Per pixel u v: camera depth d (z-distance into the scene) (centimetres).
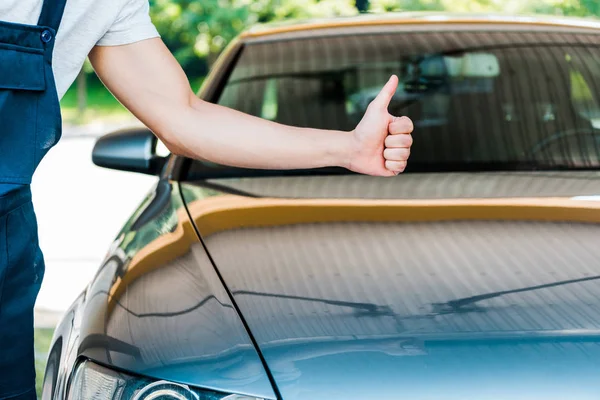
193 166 264
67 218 777
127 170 287
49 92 137
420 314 155
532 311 154
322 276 172
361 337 151
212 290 173
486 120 264
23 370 145
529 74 277
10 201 135
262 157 153
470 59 282
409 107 271
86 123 2008
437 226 195
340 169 244
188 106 155
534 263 171
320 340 151
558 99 268
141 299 178
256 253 187
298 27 317
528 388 139
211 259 187
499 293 160
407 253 179
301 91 283
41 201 877
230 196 231
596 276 165
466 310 155
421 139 259
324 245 187
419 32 299
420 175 240
